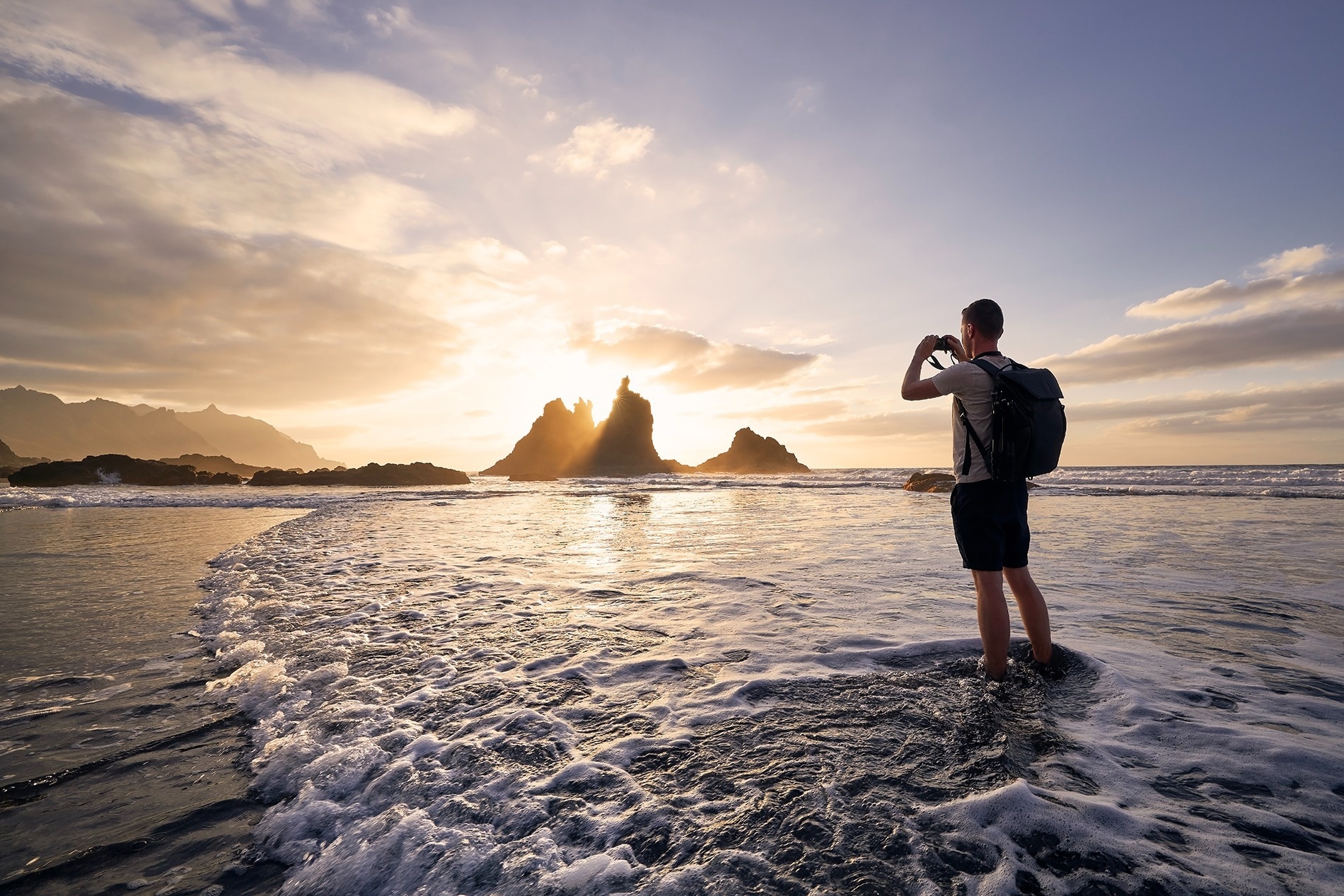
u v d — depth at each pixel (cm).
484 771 218
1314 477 3033
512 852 171
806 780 207
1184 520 1159
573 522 1294
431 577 620
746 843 172
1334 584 540
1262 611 441
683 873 160
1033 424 293
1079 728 246
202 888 164
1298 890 147
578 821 185
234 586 579
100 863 175
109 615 477
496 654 362
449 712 275
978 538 311
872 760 221
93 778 225
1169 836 172
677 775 214
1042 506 1602
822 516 1375
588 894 152
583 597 521
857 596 509
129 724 274
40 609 500
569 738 246
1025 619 317
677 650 366
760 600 496
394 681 318
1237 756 219
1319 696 277
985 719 256
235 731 267
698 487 3869
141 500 2391
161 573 675
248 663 355
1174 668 317
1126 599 483
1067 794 195
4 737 260
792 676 315
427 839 177
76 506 2156
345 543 920
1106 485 2595
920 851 167
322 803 203
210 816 200
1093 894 149
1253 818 180
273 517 1597
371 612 470
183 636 420
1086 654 330
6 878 167
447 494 2947
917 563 680
